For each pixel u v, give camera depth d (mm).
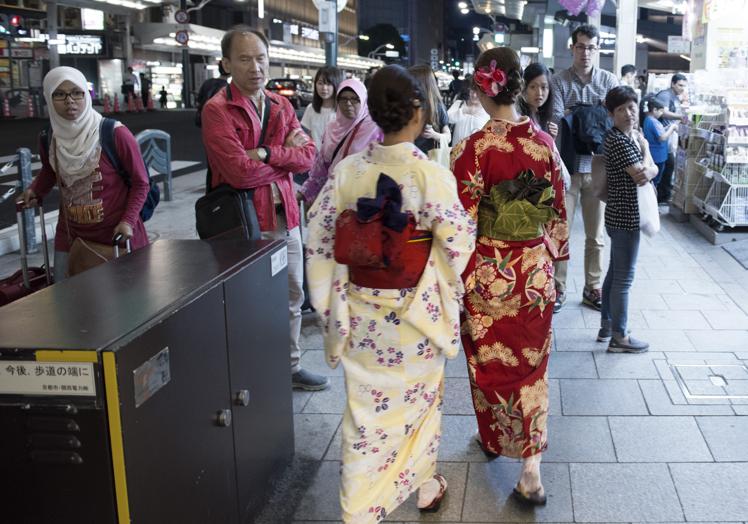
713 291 5836
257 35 3705
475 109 6086
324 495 3195
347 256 2475
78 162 3830
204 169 14023
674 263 6699
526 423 3010
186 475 2350
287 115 3875
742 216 7316
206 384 2500
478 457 3465
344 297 2582
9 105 28453
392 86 2482
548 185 2889
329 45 8641
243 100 3705
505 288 2947
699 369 4328
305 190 4844
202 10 57688
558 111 5527
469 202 2914
